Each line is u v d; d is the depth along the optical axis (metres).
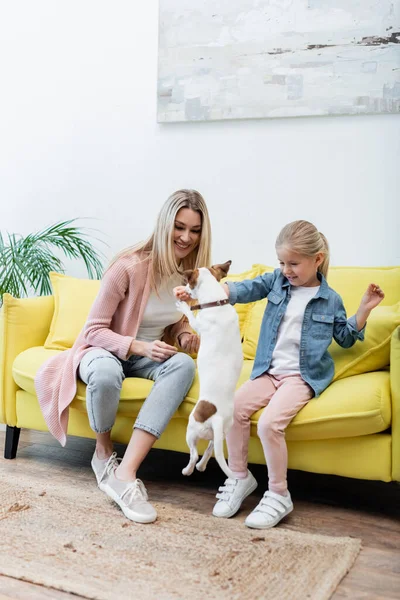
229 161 2.83
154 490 2.05
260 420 1.79
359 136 2.62
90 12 3.08
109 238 3.09
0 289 2.83
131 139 3.02
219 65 2.80
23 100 3.24
